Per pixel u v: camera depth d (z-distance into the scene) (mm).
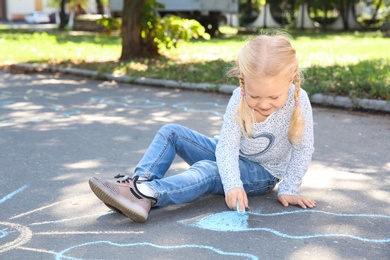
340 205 3141
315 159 4168
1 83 8266
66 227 2842
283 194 3117
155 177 2996
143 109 6211
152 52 10562
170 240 2668
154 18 10273
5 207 3146
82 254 2525
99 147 4535
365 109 5988
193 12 18047
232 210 3043
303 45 13664
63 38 17297
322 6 24266
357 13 27141
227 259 2461
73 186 3520
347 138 4852
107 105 6469
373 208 3100
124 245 2615
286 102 2857
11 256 2510
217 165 2971
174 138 3115
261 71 2492
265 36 2664
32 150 4445
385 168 3932
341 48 12602
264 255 2498
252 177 3098
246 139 2984
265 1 26266
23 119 5688
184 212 3023
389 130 5152
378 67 8109
